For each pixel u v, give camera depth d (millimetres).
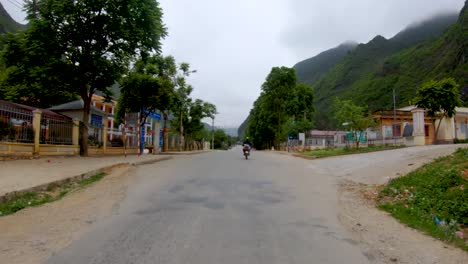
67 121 18062
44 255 3900
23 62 16891
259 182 9844
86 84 19188
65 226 5094
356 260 3936
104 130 22453
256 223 5340
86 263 3652
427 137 29641
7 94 22594
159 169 13172
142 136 28000
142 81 24859
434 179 8117
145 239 4453
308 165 16594
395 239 4871
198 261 3715
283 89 47438
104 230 4871
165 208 6281
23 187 7352
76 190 8305
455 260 4121
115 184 9227
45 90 19062
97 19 17094
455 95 25547
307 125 38250
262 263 3707
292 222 5484
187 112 42375
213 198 7273
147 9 17812
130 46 18828
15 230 4895
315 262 3807
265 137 65000
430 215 6281
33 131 15148
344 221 5738
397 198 7645
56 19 16734
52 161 14180
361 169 12852
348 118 23500
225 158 22547
